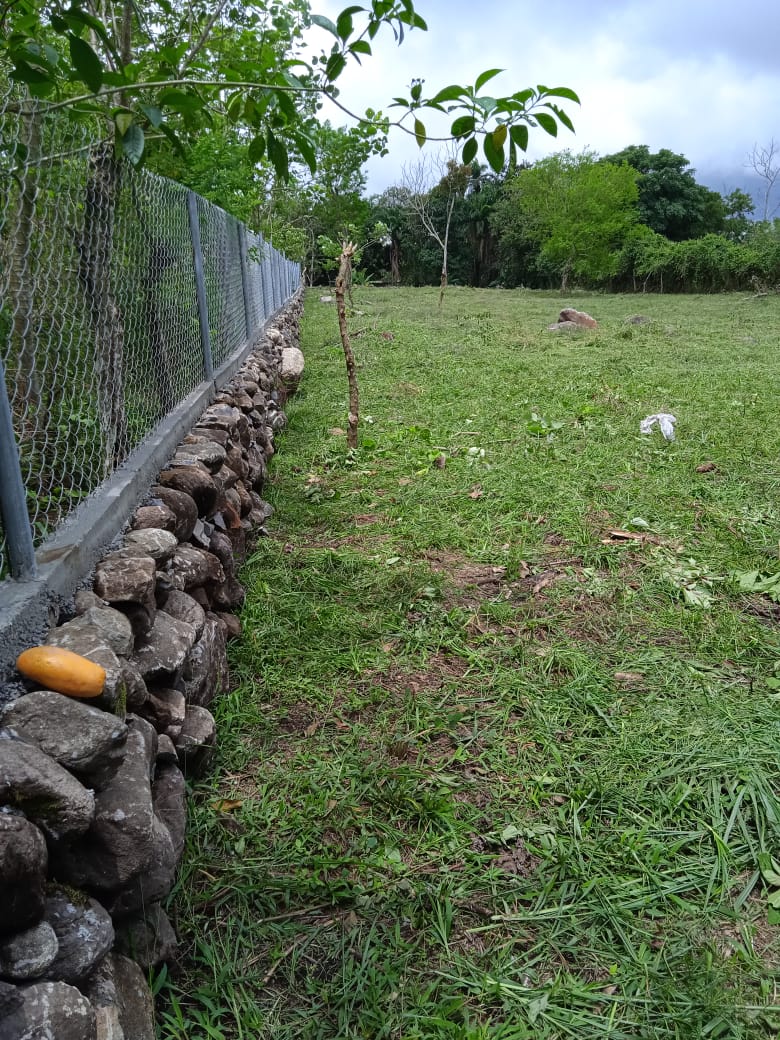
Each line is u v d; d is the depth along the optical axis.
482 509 4.74
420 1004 1.64
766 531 4.29
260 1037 1.58
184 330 4.20
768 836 2.09
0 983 1.09
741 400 7.73
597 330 15.48
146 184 3.32
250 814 2.20
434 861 2.05
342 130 6.50
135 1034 1.39
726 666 2.98
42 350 2.36
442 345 12.39
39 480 2.05
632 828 2.14
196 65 2.43
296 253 22.31
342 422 7.14
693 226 47.16
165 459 3.26
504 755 2.47
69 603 1.94
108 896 1.53
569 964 1.76
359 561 3.93
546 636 3.25
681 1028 1.59
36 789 1.29
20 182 1.95
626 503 4.77
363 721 2.67
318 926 1.85
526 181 33.66
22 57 1.80
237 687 2.85
